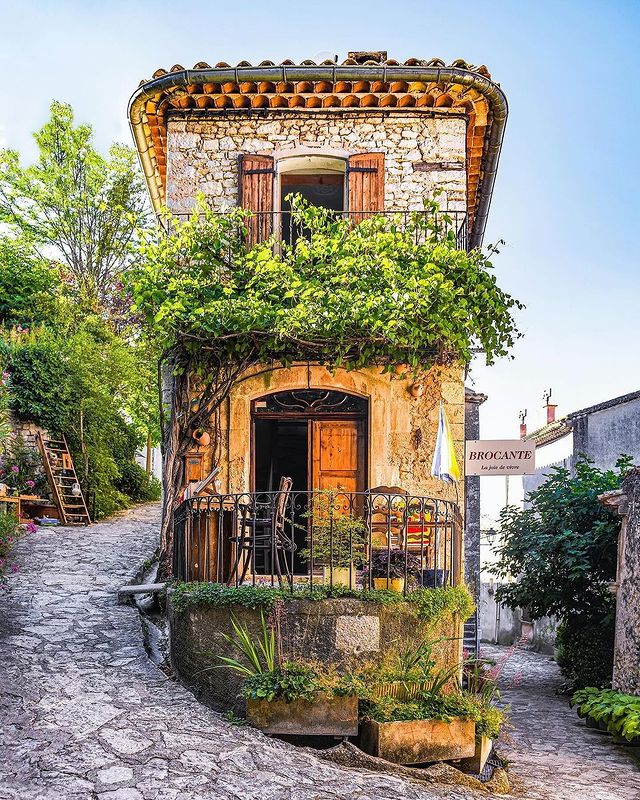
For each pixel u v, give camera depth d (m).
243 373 10.16
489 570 14.30
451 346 9.80
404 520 7.43
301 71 10.15
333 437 10.28
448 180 10.64
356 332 9.56
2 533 10.19
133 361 17.45
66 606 9.19
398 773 6.26
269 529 8.21
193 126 10.85
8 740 5.72
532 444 8.22
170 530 10.20
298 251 9.72
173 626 7.62
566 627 13.12
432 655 7.29
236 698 6.84
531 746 8.94
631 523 9.88
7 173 24.50
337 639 6.93
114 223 24.36
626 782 7.55
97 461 15.99
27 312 19.33
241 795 5.28
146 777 5.33
